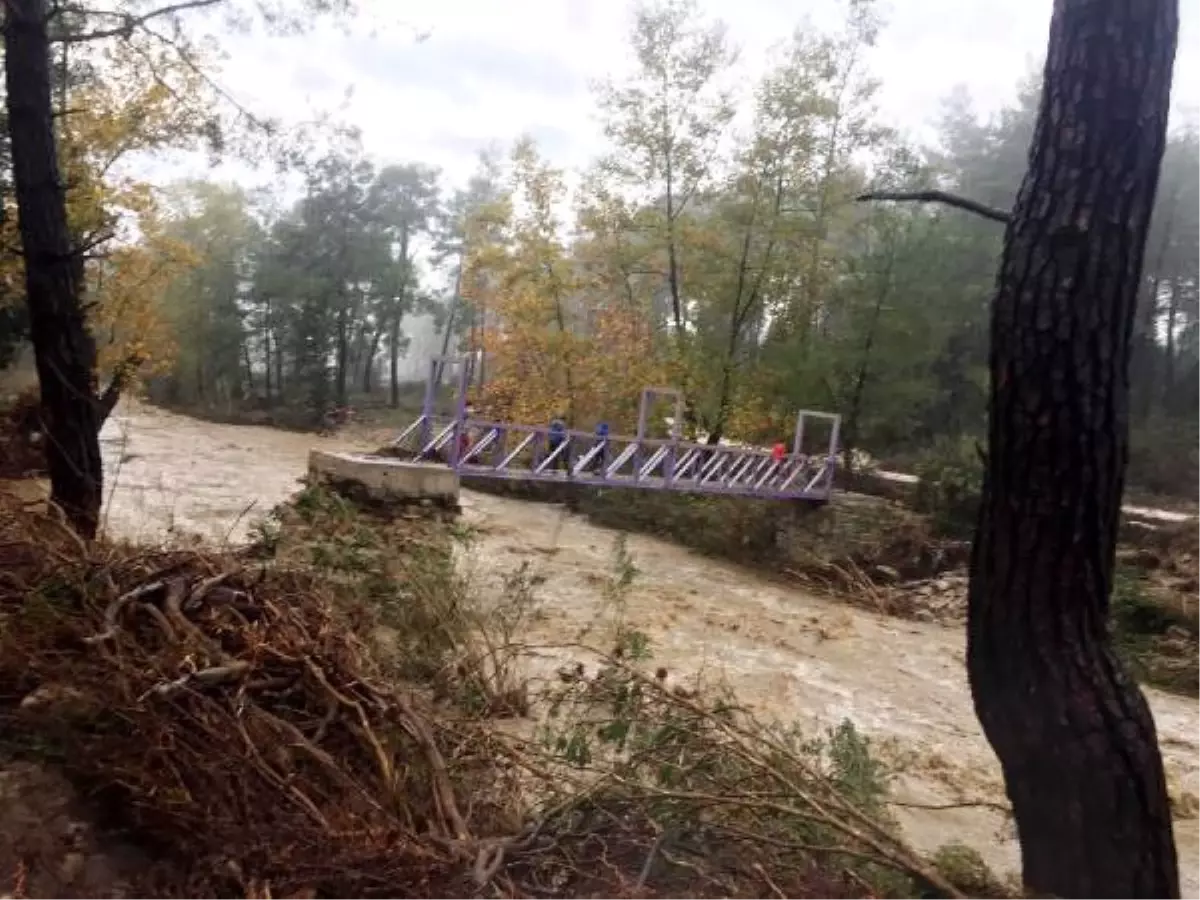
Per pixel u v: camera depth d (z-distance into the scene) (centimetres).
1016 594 296
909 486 1919
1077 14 289
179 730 331
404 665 532
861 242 2353
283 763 330
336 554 639
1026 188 301
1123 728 285
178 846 311
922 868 305
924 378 2169
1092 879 283
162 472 1941
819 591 1548
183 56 785
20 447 1423
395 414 4153
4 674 376
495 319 3016
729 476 1702
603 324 2244
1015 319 295
